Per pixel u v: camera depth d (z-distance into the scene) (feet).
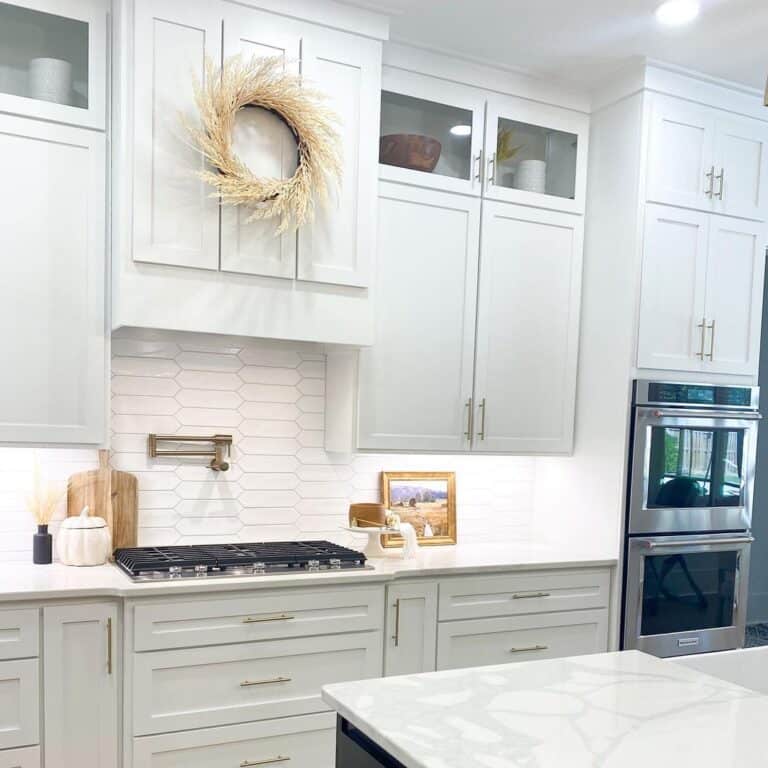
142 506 9.79
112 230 8.58
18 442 8.19
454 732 4.38
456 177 10.57
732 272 11.50
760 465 17.08
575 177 11.48
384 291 10.03
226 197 8.56
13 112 8.11
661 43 10.09
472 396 10.64
